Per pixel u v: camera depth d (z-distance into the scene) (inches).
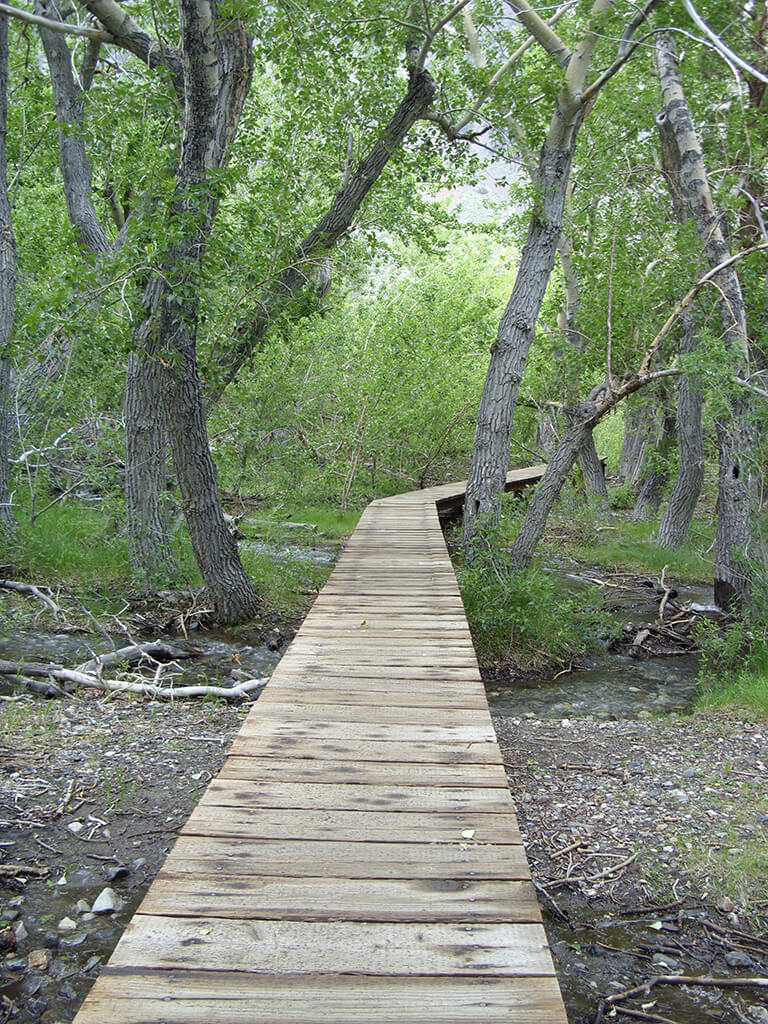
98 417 474.3
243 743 150.6
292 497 695.7
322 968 86.7
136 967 86.2
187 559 422.0
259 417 613.6
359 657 210.7
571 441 362.9
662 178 458.3
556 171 394.0
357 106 480.1
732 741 228.1
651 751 218.8
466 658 209.8
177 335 321.7
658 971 128.0
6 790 177.8
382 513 547.5
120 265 305.1
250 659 315.0
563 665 335.0
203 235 318.0
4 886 144.3
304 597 408.8
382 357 707.4
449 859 109.7
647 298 414.0
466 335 835.4
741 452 354.3
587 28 375.6
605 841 165.0
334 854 110.7
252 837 115.0
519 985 84.7
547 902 144.6
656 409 665.0
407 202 586.9
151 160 444.1
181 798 178.4
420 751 147.3
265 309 387.5
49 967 124.0
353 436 706.2
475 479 400.2
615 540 615.2
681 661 347.9
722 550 398.0
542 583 343.6
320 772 137.7
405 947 90.6
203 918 95.3
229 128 379.9
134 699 255.3
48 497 497.0
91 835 161.8
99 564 406.3
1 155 431.5
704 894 147.3
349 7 421.1
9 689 252.8
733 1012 119.1
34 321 322.3
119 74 592.4
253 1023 78.5
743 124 398.3
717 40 273.7
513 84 412.2
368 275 937.5
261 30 380.2
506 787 132.3
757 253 384.5
